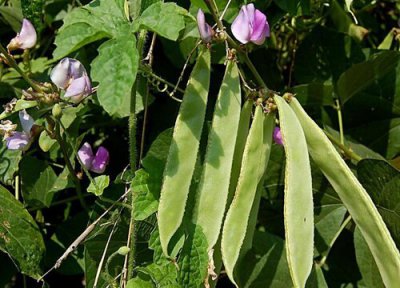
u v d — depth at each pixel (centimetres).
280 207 67
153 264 57
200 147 63
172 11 54
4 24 73
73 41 55
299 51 72
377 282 64
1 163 66
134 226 59
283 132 57
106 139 73
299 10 66
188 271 57
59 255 68
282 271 62
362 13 75
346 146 69
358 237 64
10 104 58
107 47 54
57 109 58
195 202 58
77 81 57
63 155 64
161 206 57
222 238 57
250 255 62
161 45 72
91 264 63
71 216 70
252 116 61
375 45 78
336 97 71
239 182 57
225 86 58
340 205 66
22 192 66
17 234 61
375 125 72
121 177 61
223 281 71
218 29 58
